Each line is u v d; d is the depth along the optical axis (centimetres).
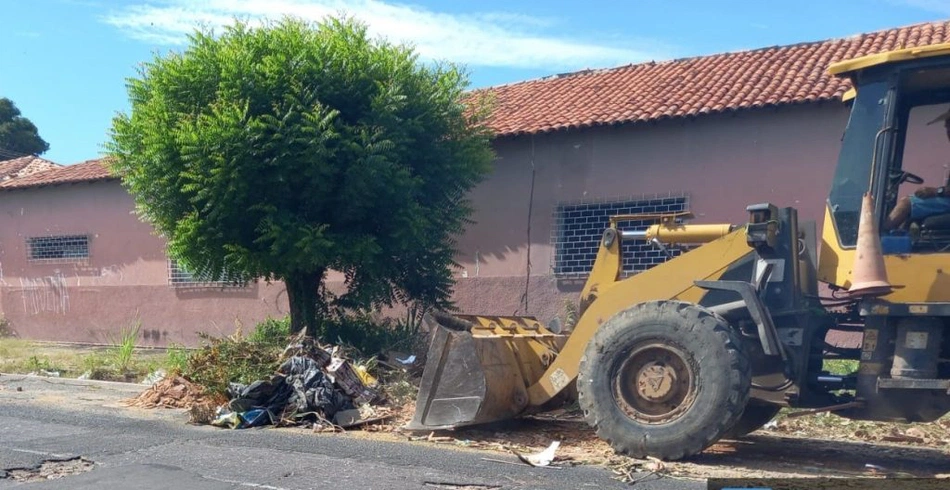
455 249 1331
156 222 1157
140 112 1123
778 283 661
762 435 804
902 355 611
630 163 1327
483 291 1438
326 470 621
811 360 686
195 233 1090
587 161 1363
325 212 1134
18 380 1174
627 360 661
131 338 1413
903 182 644
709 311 650
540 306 1388
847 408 638
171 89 1102
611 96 1459
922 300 604
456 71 1219
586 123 1329
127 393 1048
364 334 1186
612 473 612
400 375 1005
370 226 1162
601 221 1352
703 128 1273
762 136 1229
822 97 1159
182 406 916
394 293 1271
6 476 613
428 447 709
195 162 1058
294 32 1135
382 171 1090
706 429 626
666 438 637
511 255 1419
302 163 1062
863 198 625
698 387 632
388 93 1107
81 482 593
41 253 1969
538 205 1401
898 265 615
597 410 665
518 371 770
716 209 1255
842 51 1387
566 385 738
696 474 613
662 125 1301
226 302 1716
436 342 761
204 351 977
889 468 663
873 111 641
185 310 1767
